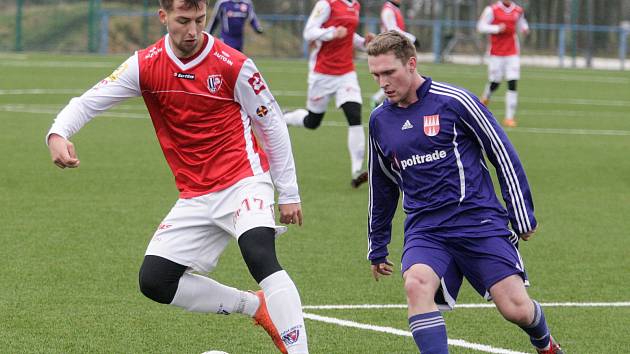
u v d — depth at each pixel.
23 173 23.39
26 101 40.47
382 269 10.54
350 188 22.78
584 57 84.94
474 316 12.84
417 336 9.31
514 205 9.78
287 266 15.28
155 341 11.41
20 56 71.12
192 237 10.01
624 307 13.43
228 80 9.84
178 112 9.91
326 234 17.73
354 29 23.06
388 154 10.00
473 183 9.77
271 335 10.63
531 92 53.41
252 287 14.06
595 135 34.72
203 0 9.55
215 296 10.32
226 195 9.88
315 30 22.64
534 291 14.21
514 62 36.84
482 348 11.41
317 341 11.56
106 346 11.17
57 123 9.68
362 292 13.88
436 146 9.74
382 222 10.40
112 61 66.56
